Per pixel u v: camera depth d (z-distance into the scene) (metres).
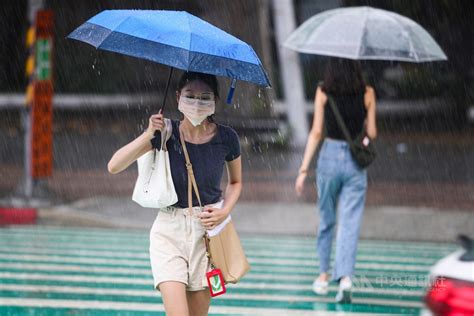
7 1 84.75
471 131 74.56
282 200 37.53
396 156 56.94
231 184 13.77
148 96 88.06
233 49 12.39
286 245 29.22
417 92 82.81
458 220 33.88
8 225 32.59
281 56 53.69
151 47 12.09
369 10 20.66
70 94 89.25
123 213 34.44
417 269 25.12
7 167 47.28
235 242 13.30
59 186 39.91
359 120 19.94
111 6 82.62
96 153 56.00
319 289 21.55
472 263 9.91
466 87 77.44
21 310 19.77
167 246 12.98
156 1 79.25
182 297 12.69
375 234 31.27
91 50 87.56
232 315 19.64
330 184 20.34
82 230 31.95
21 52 88.88
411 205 37.25
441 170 50.12
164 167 12.85
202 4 75.56
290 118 53.94
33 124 35.91
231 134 13.37
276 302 20.97
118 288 22.39
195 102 12.68
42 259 26.12
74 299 21.03
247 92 54.38
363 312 19.95
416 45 20.11
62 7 83.50
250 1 54.03
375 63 83.44
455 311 9.48
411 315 19.69
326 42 20.00
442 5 71.62
